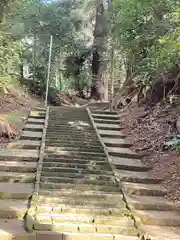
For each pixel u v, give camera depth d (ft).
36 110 46.26
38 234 18.78
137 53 44.62
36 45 67.97
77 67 74.54
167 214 22.74
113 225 20.66
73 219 20.79
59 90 71.31
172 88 40.57
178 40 28.53
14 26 51.60
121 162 30.86
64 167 28.60
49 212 21.62
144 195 25.63
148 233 20.10
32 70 66.85
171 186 26.45
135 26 40.57
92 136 36.76
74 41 71.67
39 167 27.73
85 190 25.27
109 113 46.06
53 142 34.04
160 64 38.29
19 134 35.88
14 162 29.09
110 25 53.67
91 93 76.64
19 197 23.29
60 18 70.13
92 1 70.33
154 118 38.70
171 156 30.63
